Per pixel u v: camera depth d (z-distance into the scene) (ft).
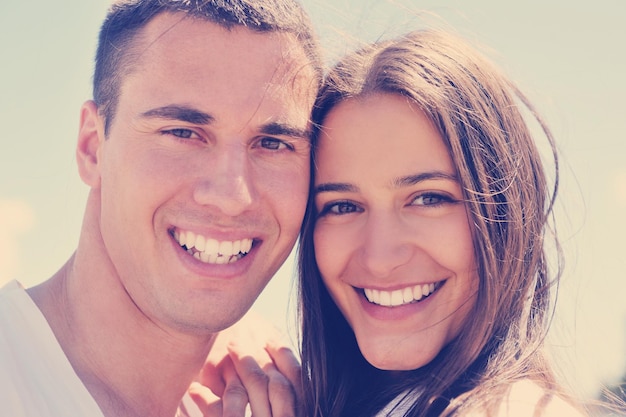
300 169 2.63
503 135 2.57
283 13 2.58
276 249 2.65
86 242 2.60
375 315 2.63
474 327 2.56
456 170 2.52
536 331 2.61
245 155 2.53
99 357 2.56
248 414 2.89
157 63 2.52
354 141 2.55
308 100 2.59
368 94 2.54
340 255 2.62
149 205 2.53
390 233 2.55
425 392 2.55
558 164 2.76
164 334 2.61
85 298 2.56
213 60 2.50
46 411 2.36
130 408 2.59
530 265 2.61
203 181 2.52
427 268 2.56
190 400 2.78
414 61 2.53
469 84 2.55
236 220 2.55
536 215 2.64
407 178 2.51
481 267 2.55
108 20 2.63
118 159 2.54
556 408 2.41
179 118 2.49
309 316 2.77
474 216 2.53
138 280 2.57
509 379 2.49
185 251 2.58
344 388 2.78
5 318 2.44
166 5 2.53
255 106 2.51
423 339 2.60
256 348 2.90
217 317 2.58
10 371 2.36
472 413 2.41
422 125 2.51
